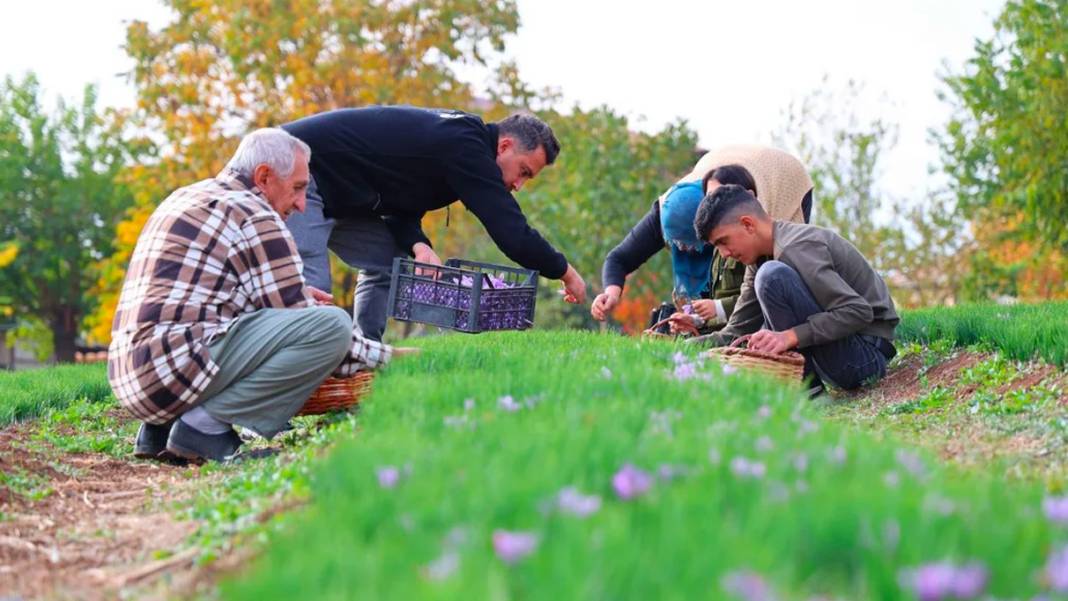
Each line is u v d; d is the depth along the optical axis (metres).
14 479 5.28
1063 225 20.92
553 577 2.04
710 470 2.76
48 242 46.59
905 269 25.89
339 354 6.04
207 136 26.70
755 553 2.10
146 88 26.73
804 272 7.11
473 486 2.71
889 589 2.07
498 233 7.25
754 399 4.48
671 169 30.23
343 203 7.45
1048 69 19.97
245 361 5.89
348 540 2.47
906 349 8.49
